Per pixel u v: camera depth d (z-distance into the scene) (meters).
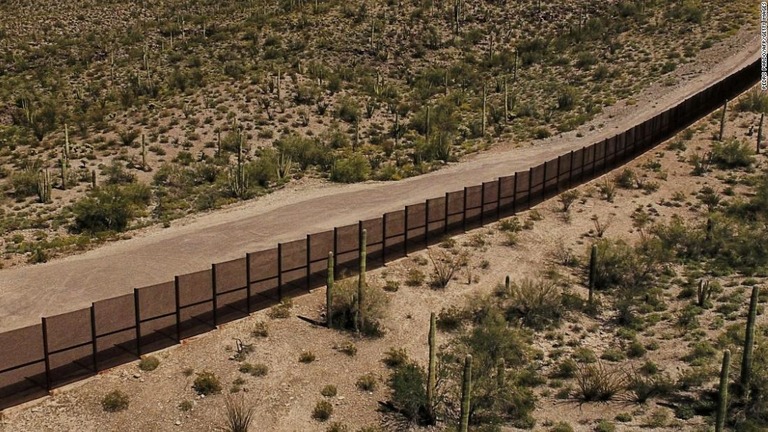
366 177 47.09
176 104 63.81
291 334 26.41
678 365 25.81
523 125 58.94
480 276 31.75
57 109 63.78
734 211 38.16
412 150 55.47
